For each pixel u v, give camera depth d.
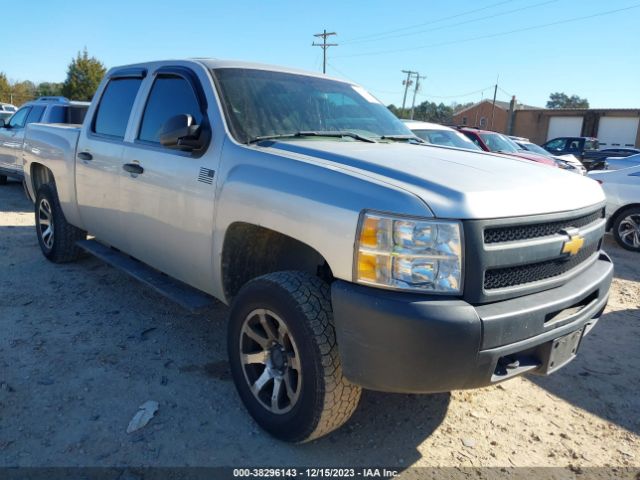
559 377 3.85
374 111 4.18
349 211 2.45
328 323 2.62
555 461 2.90
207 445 2.86
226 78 3.57
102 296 4.89
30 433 2.87
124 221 4.16
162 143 3.37
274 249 3.37
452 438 3.05
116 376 3.49
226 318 4.53
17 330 4.10
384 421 3.18
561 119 48.28
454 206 2.34
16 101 62.91
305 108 3.71
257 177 2.93
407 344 2.27
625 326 4.90
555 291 2.68
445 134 10.35
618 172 8.68
